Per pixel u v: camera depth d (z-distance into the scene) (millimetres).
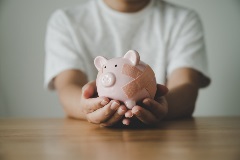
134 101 495
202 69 946
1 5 1372
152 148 363
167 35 1029
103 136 466
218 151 343
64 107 808
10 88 1396
